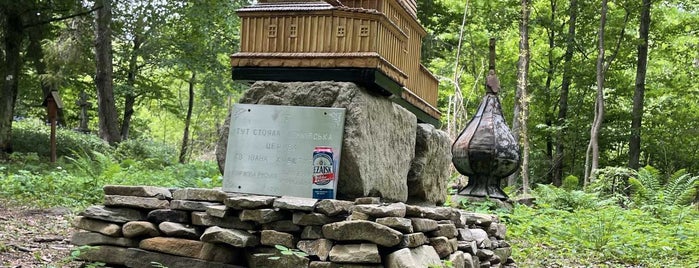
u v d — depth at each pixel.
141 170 18.59
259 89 5.76
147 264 5.23
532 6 30.42
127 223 5.31
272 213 5.01
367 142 5.64
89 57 29.41
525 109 23.52
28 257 6.63
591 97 34.12
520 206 13.38
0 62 22.53
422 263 4.96
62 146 24.84
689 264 8.91
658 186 15.88
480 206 12.40
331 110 5.48
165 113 53.47
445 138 7.93
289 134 5.57
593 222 10.83
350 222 4.79
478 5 29.92
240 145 5.68
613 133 32.03
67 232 8.30
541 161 33.22
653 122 31.44
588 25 30.55
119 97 37.56
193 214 5.22
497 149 12.78
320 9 5.64
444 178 7.97
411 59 7.01
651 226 11.51
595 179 20.58
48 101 21.03
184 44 33.12
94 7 25.05
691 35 31.22
